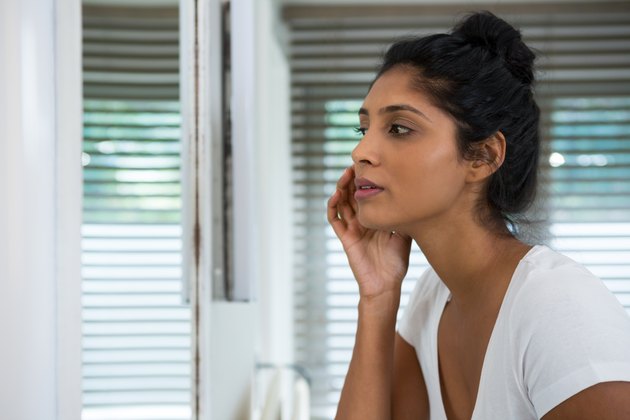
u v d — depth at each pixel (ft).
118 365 3.59
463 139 2.61
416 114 2.58
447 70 2.59
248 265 4.15
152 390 3.61
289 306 8.95
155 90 3.75
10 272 2.70
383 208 2.64
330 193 9.23
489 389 2.57
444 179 2.61
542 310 2.35
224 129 4.14
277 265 8.70
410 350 3.35
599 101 9.09
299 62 9.23
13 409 2.72
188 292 3.36
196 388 3.28
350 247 3.19
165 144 3.75
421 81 2.60
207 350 3.28
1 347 2.70
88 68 3.69
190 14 3.30
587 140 9.04
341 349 9.07
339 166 9.18
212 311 3.62
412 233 2.78
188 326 3.65
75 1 2.93
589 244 8.97
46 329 2.84
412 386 3.31
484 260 2.73
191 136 3.30
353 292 9.11
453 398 3.02
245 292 4.14
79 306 2.96
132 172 3.72
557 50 9.09
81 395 2.96
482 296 2.72
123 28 3.70
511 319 2.47
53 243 2.89
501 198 2.73
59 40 2.91
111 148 3.69
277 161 8.80
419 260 8.98
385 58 2.76
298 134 9.28
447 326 3.03
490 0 9.05
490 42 2.73
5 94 2.69
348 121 9.26
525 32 9.11
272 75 8.68
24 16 2.72
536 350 2.34
